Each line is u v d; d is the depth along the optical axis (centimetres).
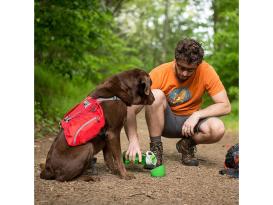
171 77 331
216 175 309
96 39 684
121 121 293
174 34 1828
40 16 617
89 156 276
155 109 323
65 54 774
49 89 691
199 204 247
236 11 859
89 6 625
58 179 277
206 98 770
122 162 294
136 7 1839
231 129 580
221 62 812
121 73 301
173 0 1789
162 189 271
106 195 255
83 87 821
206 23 995
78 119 282
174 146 441
